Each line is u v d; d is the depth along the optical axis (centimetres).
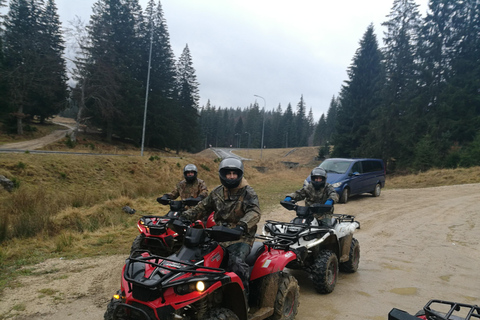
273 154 11212
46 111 5819
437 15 4059
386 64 4184
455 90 3700
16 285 527
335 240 565
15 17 5297
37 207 1003
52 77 5069
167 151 6359
